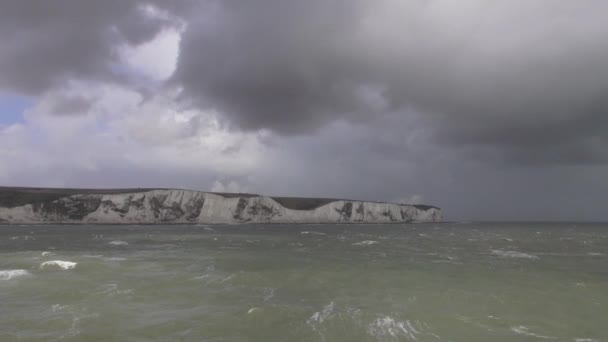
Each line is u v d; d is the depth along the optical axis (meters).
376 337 8.22
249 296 11.91
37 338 7.83
